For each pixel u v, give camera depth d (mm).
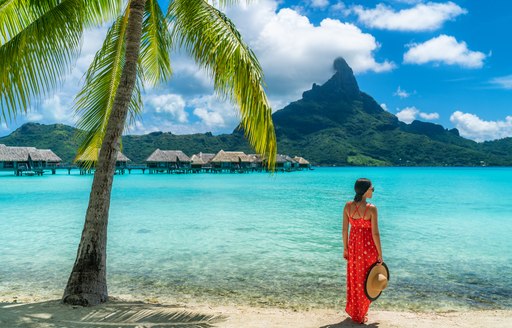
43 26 5004
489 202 24312
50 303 5203
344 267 8977
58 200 25234
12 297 6656
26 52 4879
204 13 5523
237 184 44719
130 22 5508
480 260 9672
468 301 6625
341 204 23156
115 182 48250
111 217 17625
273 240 12211
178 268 8875
